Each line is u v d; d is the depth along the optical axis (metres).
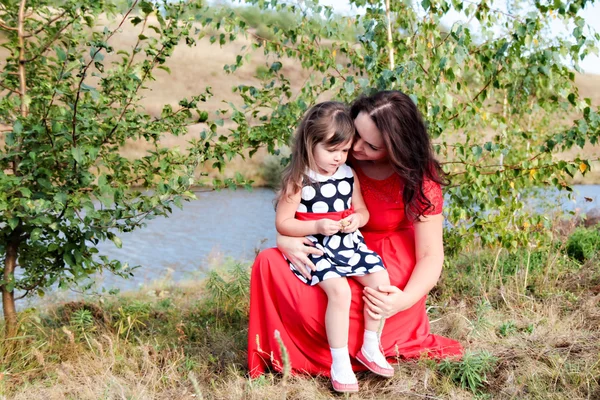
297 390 3.05
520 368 3.11
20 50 3.74
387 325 3.26
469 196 4.99
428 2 4.23
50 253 3.95
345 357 3.03
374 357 3.06
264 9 4.74
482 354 3.21
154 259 8.00
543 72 4.57
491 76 4.75
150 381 3.26
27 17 3.93
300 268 3.12
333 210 3.19
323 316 3.08
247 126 4.48
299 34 4.93
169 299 5.34
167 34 3.86
